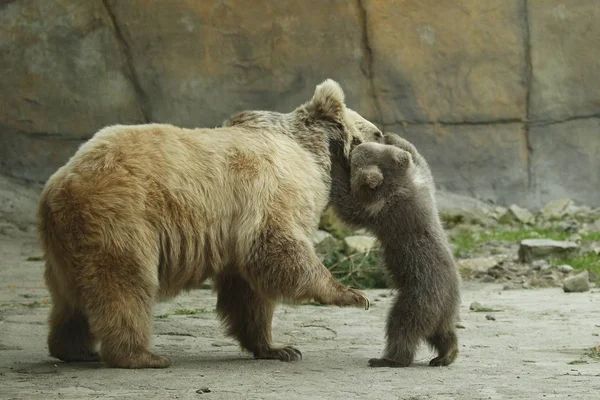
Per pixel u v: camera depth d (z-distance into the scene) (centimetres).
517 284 1797
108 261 915
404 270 983
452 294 983
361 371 933
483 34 2909
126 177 929
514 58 2922
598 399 780
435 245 986
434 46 2908
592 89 2936
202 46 2855
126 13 2820
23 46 2781
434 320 967
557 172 2933
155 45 2839
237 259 972
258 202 964
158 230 936
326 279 956
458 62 2917
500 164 2931
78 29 2805
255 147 995
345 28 2884
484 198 2905
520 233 2483
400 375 905
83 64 2814
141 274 923
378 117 2919
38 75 2788
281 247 952
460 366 964
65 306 977
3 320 1293
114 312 919
